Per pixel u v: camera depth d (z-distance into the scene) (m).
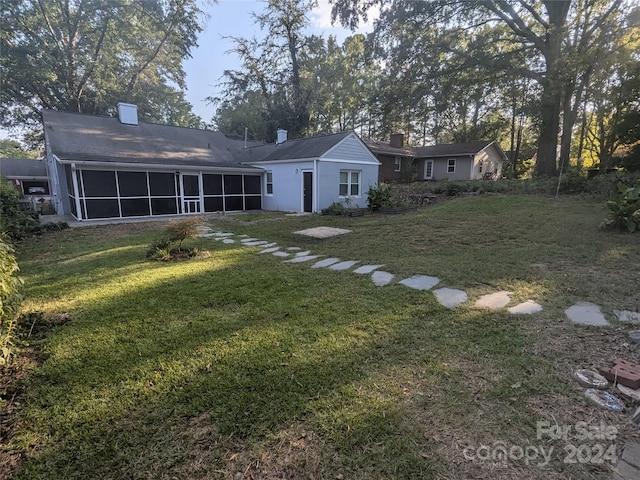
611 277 4.26
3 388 2.38
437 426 1.93
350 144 14.15
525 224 7.54
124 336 3.10
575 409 2.03
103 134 14.36
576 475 1.60
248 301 3.93
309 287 4.40
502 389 2.22
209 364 2.62
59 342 3.00
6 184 10.34
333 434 1.89
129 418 2.07
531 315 3.32
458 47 17.61
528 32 15.82
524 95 17.45
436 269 4.95
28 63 19.11
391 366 2.54
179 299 4.00
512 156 28.20
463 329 3.10
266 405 2.14
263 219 11.62
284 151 15.28
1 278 2.59
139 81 25.91
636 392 2.13
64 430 1.98
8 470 1.73
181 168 12.82
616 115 16.16
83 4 20.95
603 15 14.27
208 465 1.73
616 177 11.16
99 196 11.53
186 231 6.40
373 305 3.73
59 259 6.19
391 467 1.67
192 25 24.77
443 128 31.23
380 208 12.62
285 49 26.36
